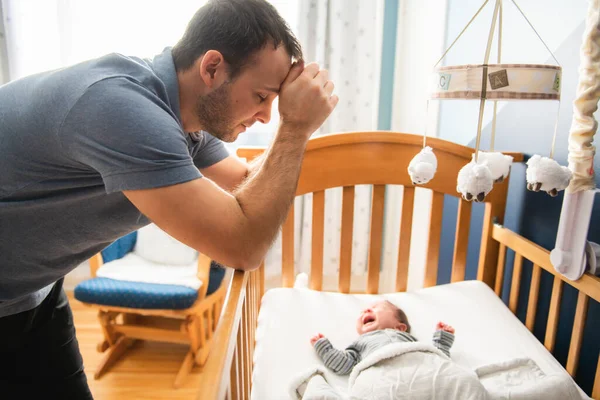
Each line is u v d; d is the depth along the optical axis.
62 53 2.25
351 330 1.21
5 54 2.27
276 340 1.15
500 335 1.13
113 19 2.21
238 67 0.69
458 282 1.38
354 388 0.94
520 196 1.32
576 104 0.84
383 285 2.55
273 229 0.69
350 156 1.33
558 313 1.09
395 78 2.31
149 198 0.60
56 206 0.73
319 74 0.74
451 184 1.35
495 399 0.87
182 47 0.73
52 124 0.63
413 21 2.14
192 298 1.67
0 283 0.80
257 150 1.38
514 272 1.28
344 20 2.18
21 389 0.95
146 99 0.64
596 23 0.77
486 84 0.78
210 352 0.59
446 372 0.89
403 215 1.39
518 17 1.33
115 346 1.87
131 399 1.64
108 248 1.95
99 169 0.61
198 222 0.61
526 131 1.28
